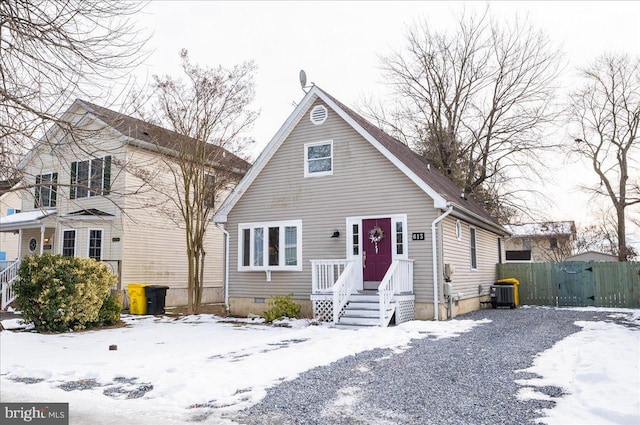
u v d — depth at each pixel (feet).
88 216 57.88
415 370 22.89
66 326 39.83
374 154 47.21
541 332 35.14
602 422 14.94
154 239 64.08
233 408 17.47
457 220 50.24
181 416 16.67
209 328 41.78
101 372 23.44
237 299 52.31
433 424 15.31
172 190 60.13
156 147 58.70
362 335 33.09
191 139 55.52
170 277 66.28
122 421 16.17
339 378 21.54
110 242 60.44
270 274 50.75
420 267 44.29
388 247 45.70
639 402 15.92
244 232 53.01
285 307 46.16
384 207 46.16
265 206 52.06
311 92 50.37
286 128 51.21
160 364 25.17
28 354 29.12
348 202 47.88
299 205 50.24
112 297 45.16
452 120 94.38
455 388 19.53
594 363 21.97
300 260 49.37
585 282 63.93
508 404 17.13
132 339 35.24
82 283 40.55
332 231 48.21
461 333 35.06
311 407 17.39
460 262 50.49
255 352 29.01
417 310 43.98
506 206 90.43
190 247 54.60
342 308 42.68
